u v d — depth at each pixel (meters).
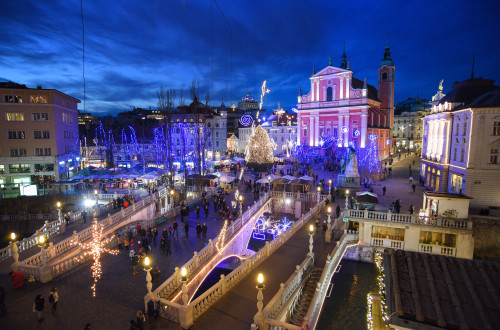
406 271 10.91
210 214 28.98
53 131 46.84
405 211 30.02
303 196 34.66
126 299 13.80
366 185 39.62
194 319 12.58
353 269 27.02
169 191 35.12
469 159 30.59
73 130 54.31
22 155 45.91
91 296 14.01
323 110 71.56
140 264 16.72
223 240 21.81
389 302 9.83
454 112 34.38
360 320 20.73
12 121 45.16
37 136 46.28
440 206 25.52
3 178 45.12
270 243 20.91
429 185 40.66
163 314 12.55
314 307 14.88
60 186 41.56
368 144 67.44
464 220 24.14
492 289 9.52
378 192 38.28
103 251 19.14
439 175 37.00
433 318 8.81
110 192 40.94
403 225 25.67
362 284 24.89
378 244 26.88
